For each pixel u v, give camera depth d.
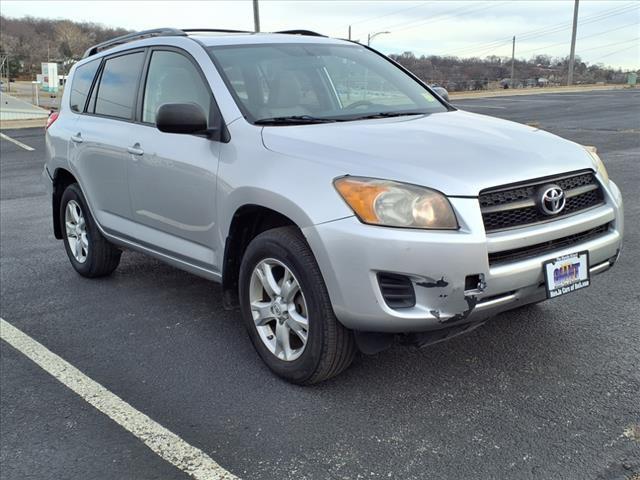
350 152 3.16
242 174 3.46
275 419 3.14
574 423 2.95
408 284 2.90
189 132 3.63
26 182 11.09
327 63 4.39
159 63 4.43
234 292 3.85
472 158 3.11
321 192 3.05
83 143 5.01
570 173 3.28
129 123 4.58
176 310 4.71
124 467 2.82
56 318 4.63
